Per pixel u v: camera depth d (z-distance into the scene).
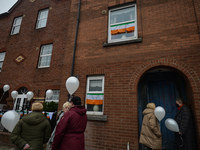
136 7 5.23
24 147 2.38
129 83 4.33
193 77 3.70
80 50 5.50
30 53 8.27
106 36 5.23
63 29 7.82
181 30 4.21
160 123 4.70
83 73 5.12
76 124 2.43
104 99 4.50
